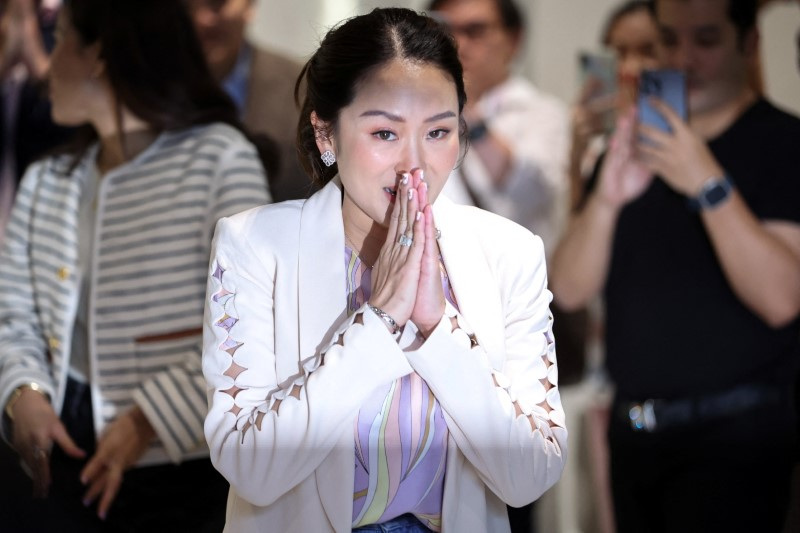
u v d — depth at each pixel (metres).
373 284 3.36
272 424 3.27
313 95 3.43
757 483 6.87
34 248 5.97
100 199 5.72
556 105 7.97
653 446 7.10
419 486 3.45
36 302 6.01
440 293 3.32
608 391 7.47
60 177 5.98
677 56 7.46
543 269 3.62
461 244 3.54
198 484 5.52
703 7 7.38
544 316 3.60
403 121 3.26
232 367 3.45
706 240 7.14
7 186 8.31
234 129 5.79
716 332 7.02
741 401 6.94
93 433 5.79
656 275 7.26
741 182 7.23
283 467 3.26
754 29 7.41
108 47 5.66
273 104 7.55
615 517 7.27
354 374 3.23
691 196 7.18
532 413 3.44
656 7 7.54
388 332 3.24
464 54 7.87
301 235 3.54
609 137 7.56
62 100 5.81
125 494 5.57
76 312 5.80
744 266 6.98
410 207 3.26
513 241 3.59
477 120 7.90
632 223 7.36
